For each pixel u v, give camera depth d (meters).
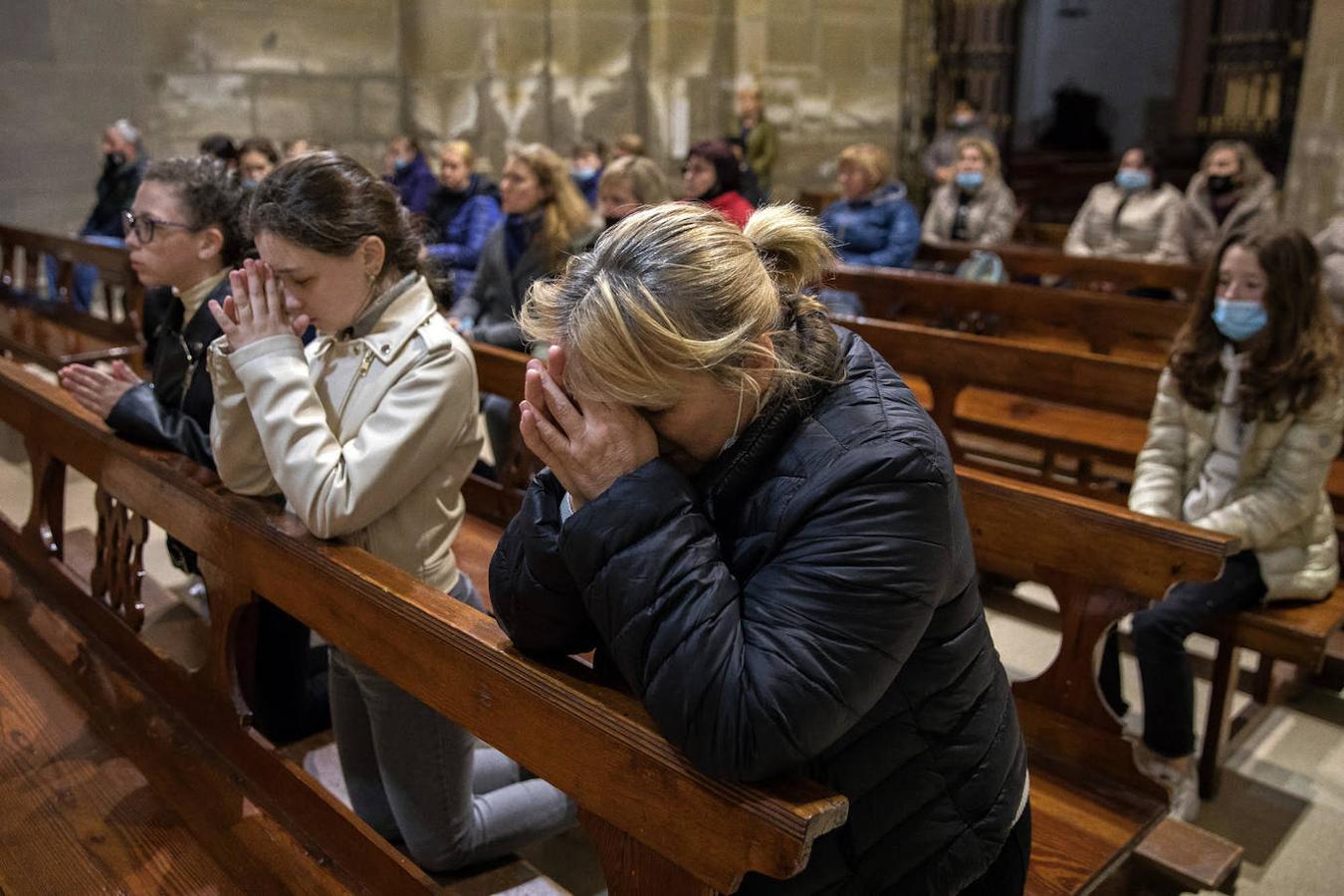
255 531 1.80
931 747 1.17
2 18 7.51
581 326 1.05
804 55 10.11
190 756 2.05
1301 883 2.40
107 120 8.04
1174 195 6.47
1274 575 2.55
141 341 4.90
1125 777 2.05
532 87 9.26
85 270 6.69
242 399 1.78
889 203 5.82
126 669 2.34
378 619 1.54
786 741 1.03
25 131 7.74
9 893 1.69
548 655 1.33
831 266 1.21
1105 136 9.98
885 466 1.04
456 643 1.40
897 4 10.39
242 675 2.40
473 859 2.05
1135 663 3.36
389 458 1.64
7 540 2.86
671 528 1.08
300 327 1.71
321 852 1.79
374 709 1.86
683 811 1.13
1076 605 2.10
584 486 1.13
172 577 3.67
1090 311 4.31
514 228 3.93
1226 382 2.65
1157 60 9.58
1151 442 2.83
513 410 3.11
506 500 3.16
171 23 8.15
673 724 1.07
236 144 8.59
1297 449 2.55
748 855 1.07
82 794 1.93
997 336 4.74
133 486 2.17
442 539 1.80
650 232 1.06
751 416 1.12
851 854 1.19
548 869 2.39
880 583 1.02
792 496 1.08
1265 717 3.10
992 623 3.57
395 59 9.20
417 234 1.80
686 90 9.66
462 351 1.72
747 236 1.17
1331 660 3.19
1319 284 2.53
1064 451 3.77
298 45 8.71
